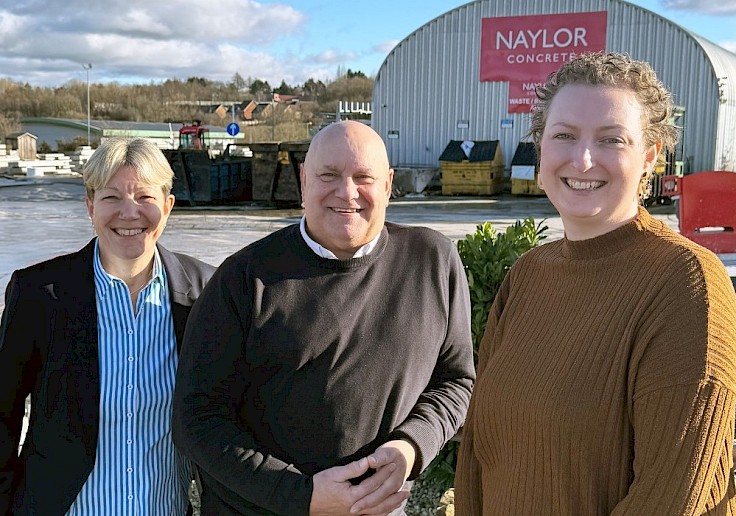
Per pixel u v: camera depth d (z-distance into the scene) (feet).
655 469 4.92
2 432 7.56
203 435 6.97
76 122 190.80
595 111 5.71
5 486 7.64
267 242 7.61
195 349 7.19
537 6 72.54
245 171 68.23
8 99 251.80
